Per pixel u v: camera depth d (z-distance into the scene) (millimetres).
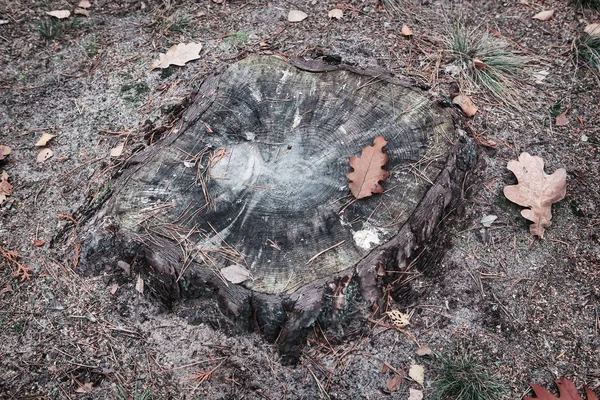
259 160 1004
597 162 1128
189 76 1212
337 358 958
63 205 1081
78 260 1013
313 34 1271
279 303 911
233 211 962
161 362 963
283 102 1064
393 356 964
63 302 1003
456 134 1031
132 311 992
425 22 1306
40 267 1029
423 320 987
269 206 963
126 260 982
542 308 1004
